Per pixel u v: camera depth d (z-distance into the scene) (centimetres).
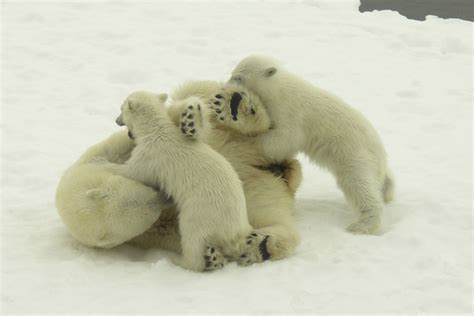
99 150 1113
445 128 1630
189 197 984
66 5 2553
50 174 1361
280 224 1054
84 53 2117
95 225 1000
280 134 1145
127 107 1034
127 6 2570
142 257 1077
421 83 1934
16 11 2475
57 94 1820
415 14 2692
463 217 1134
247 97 1121
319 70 2030
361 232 1108
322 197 1285
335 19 2492
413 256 1017
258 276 968
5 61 2033
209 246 977
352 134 1137
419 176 1346
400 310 888
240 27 2377
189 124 999
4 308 902
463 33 2356
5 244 1073
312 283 952
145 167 1012
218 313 880
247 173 1118
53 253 1052
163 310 892
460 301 902
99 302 915
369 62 2105
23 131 1587
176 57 2108
